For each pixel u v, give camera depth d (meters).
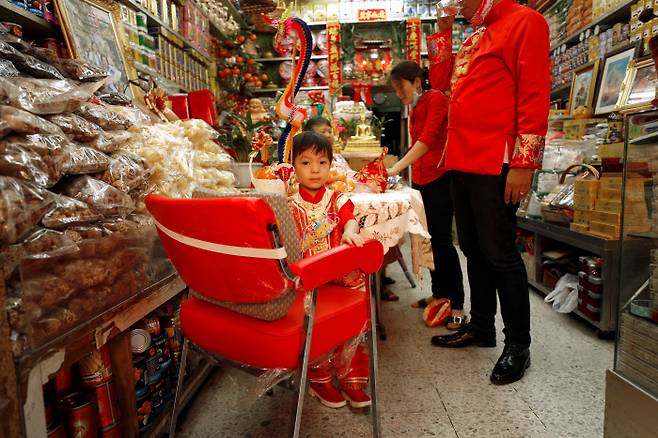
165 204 0.95
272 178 1.60
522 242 3.23
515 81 1.67
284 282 0.88
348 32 5.18
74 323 1.00
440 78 2.34
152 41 2.65
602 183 2.20
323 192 1.47
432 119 2.19
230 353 1.03
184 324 1.15
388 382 1.78
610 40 3.08
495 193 1.74
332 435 1.44
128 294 1.23
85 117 1.27
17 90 1.03
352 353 1.21
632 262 1.12
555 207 2.62
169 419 1.42
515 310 1.78
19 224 0.86
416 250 1.90
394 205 1.68
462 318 2.33
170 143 1.61
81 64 1.40
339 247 1.01
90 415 1.18
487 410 1.55
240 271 0.89
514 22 1.63
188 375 1.69
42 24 1.79
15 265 0.85
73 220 1.02
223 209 0.83
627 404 1.11
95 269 1.06
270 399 1.67
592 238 2.17
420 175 2.41
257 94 5.44
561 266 2.70
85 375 1.20
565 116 3.42
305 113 2.02
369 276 1.15
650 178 1.06
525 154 1.61
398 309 2.72
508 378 1.72
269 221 0.83
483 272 2.02
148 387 1.40
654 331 1.06
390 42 5.09
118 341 1.21
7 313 0.84
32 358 0.86
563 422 1.46
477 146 1.73
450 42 2.30
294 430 0.94
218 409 1.61
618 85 2.95
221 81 4.15
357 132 2.93
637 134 1.10
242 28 4.75
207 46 3.76
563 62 3.83
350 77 5.08
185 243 0.96
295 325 0.97
